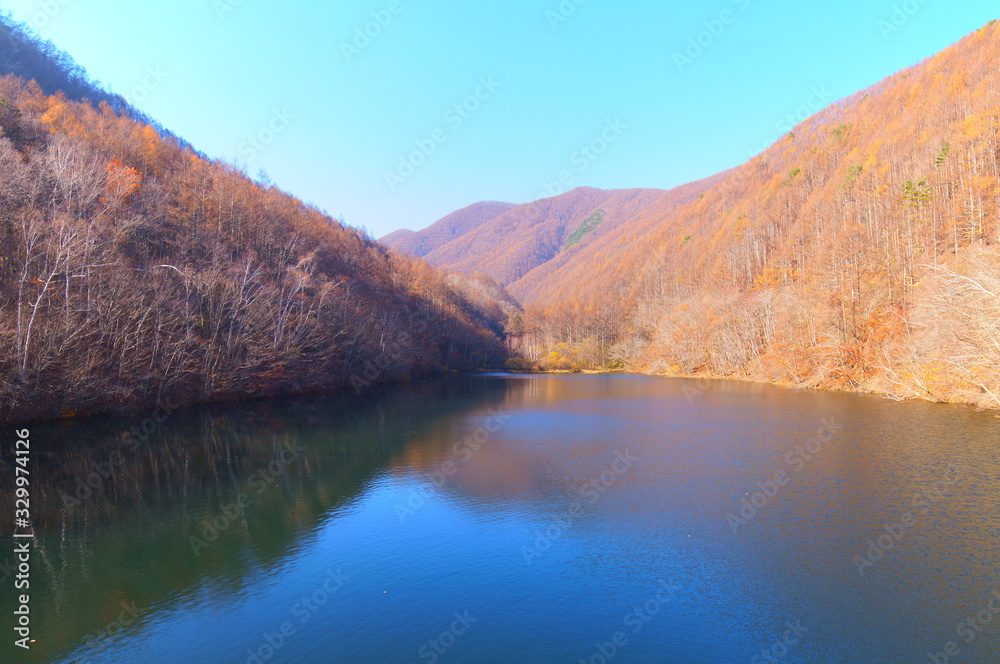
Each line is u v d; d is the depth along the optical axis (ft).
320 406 189.88
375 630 43.80
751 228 445.78
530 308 644.27
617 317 499.92
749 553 58.34
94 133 250.37
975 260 142.41
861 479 83.76
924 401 158.30
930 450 99.60
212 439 125.18
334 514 73.10
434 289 466.29
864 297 208.85
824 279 234.58
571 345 492.95
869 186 341.82
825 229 323.16
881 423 126.11
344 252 351.46
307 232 309.63
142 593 50.83
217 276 187.73
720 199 653.30
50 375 125.80
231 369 182.39
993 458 92.94
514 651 40.55
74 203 163.84
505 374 410.93
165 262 184.55
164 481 89.66
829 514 69.46
